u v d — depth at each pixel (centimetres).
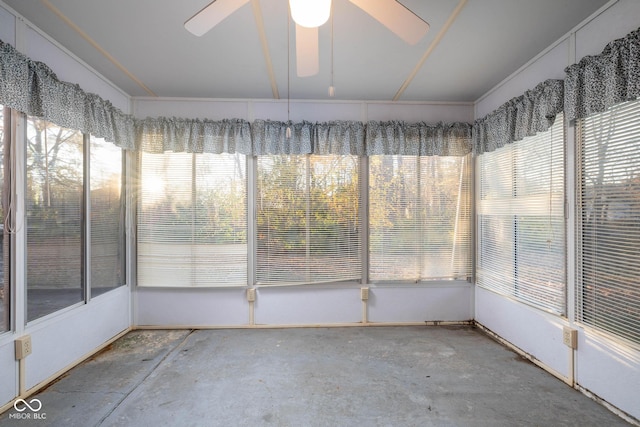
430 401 191
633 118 165
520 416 177
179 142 305
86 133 241
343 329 311
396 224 319
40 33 201
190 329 311
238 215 314
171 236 310
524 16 188
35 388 199
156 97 310
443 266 321
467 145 316
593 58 179
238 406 187
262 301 315
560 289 214
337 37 208
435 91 300
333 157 316
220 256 312
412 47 221
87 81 247
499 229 282
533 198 239
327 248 317
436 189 319
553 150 219
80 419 174
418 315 321
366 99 318
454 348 266
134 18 188
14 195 186
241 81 276
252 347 269
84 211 244
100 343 262
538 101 223
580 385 200
